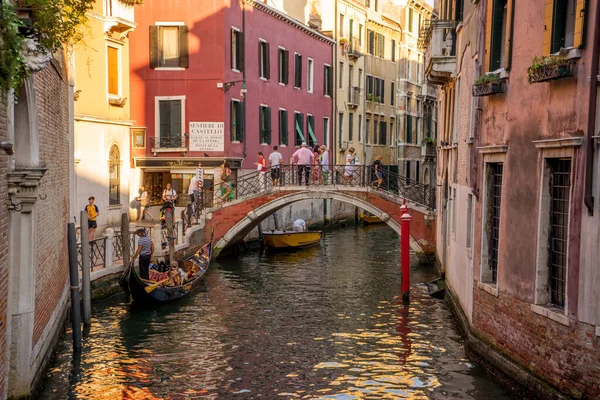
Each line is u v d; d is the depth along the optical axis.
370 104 45.28
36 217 10.41
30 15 8.30
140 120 28.30
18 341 9.66
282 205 25.94
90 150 23.22
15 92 8.59
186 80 28.00
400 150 49.91
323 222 39.16
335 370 12.43
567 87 9.03
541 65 9.23
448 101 20.30
